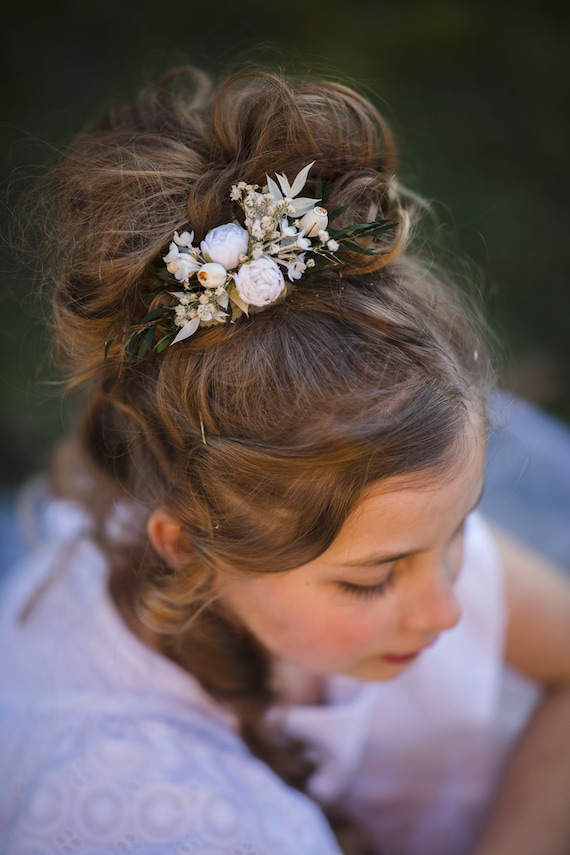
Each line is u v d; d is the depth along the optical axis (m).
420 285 0.52
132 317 0.50
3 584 0.85
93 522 0.63
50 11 1.68
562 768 0.68
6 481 1.14
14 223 0.53
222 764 0.56
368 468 0.47
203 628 0.57
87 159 0.51
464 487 0.50
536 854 0.65
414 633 0.55
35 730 0.57
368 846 0.68
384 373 0.47
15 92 1.54
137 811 0.52
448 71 1.66
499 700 0.83
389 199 0.52
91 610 0.60
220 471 0.49
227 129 0.50
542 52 1.72
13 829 0.53
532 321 1.33
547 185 1.50
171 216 0.49
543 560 0.83
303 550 0.49
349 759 0.67
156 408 0.51
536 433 0.91
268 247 0.48
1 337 1.25
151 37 1.64
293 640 0.54
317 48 1.66
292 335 0.47
